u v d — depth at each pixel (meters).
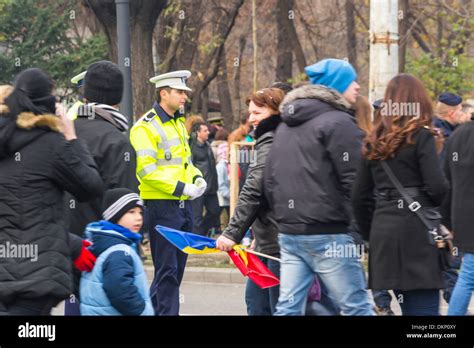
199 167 21.92
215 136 24.08
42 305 7.65
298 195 8.51
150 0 24.09
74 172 7.76
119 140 9.39
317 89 8.57
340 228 8.55
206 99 45.75
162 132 11.93
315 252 8.56
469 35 30.95
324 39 46.00
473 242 10.30
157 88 12.06
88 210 9.30
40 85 7.75
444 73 29.16
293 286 8.77
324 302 9.66
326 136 8.41
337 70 9.19
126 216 8.52
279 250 9.73
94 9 23.67
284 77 43.22
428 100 8.38
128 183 9.41
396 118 8.33
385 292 12.57
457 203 10.38
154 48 39.97
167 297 11.82
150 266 18.17
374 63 18.00
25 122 7.59
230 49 47.97
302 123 8.55
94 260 8.27
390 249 8.39
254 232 9.95
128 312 8.23
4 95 7.87
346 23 44.03
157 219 11.88
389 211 8.39
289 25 39.34
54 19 33.53
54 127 7.72
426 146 8.28
